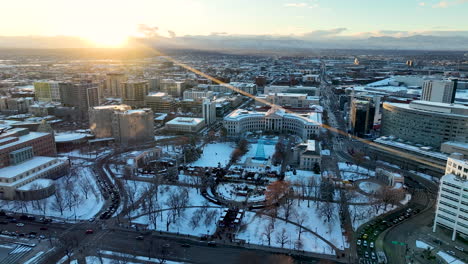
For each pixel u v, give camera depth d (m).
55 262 190.50
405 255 197.25
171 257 195.12
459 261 191.00
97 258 194.38
